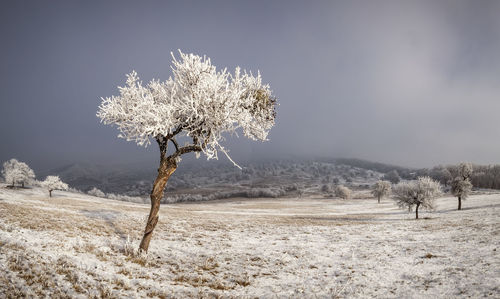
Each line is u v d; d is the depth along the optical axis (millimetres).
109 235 19547
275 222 42906
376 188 114562
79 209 37000
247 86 16391
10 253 10062
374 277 13375
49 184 78750
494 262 13812
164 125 13688
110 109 14617
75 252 12523
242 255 18438
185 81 15008
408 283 12133
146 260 14125
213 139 14633
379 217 58031
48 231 16141
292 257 18391
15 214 20828
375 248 21047
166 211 58125
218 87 14633
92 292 9023
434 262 15359
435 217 47094
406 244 21969
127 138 14812
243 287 12148
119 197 139875
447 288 10977
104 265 11734
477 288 10539
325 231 32219
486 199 71000
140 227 26531
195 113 14164
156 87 16453
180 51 14570
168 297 9859
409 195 49250
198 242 21859
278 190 198625
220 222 39375
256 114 16656
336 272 14703
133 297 9297
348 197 148250
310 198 171000
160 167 15641
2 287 7891
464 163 62531
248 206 108125
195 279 12367
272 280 13266
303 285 12508
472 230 25984
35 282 8664
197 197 180875
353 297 10836
